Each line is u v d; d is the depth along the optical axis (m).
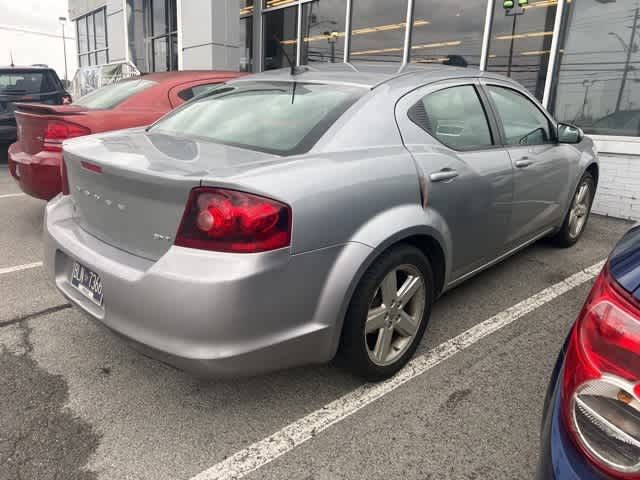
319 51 9.29
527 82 6.53
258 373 1.94
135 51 13.07
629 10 5.46
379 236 2.14
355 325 2.19
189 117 2.88
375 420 2.20
